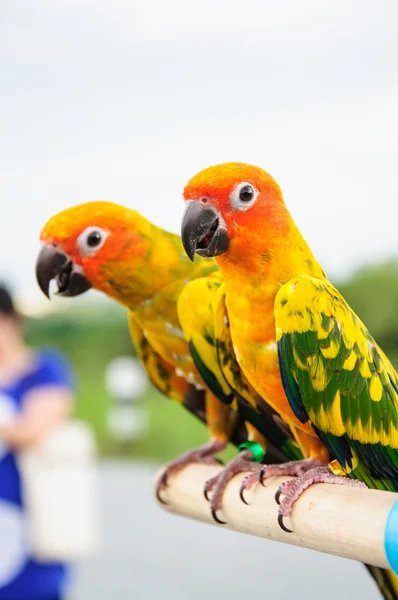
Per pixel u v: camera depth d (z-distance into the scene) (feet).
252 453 1.76
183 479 1.88
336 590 3.85
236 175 1.65
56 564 2.64
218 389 1.86
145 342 2.06
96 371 10.43
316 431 1.66
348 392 1.64
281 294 1.64
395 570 1.32
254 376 1.71
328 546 1.45
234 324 1.70
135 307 1.98
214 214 1.66
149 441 8.18
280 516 1.54
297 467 1.68
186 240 1.65
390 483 1.69
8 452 2.60
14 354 2.72
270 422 1.85
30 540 2.60
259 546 4.74
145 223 1.96
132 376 8.30
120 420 8.27
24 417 2.62
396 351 6.81
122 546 4.67
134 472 7.25
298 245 1.68
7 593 2.58
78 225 1.94
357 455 1.66
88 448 2.68
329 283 1.70
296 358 1.62
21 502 2.62
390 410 1.68
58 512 2.60
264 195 1.66
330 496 1.47
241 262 1.66
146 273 1.94
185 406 2.10
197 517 1.83
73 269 1.97
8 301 2.71
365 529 1.36
